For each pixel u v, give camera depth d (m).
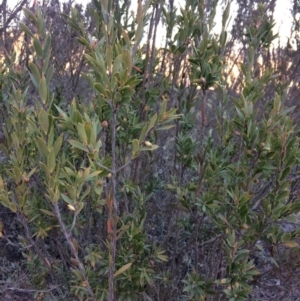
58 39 3.53
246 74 2.45
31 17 1.82
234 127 2.48
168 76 2.83
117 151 2.32
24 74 2.69
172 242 3.04
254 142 2.03
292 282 2.66
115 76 1.55
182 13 2.55
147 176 2.95
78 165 2.40
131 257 2.20
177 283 2.71
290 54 4.64
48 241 3.18
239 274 2.04
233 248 2.03
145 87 2.60
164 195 3.15
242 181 2.13
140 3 1.69
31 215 2.24
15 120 1.89
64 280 2.47
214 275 2.38
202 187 2.46
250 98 2.22
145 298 2.47
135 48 1.73
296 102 4.25
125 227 1.84
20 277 2.89
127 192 2.54
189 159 2.50
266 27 2.63
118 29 2.39
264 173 2.10
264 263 2.93
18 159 1.87
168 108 2.75
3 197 1.83
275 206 2.02
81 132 1.51
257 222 2.14
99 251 2.24
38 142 1.60
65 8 3.58
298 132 2.58
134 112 2.38
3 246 3.36
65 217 2.52
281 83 2.93
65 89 3.22
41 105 1.79
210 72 2.18
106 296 2.24
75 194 1.61
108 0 1.88
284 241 2.16
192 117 2.63
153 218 3.01
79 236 2.68
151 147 1.65
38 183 2.17
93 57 1.71
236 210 2.07
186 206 2.31
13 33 3.73
